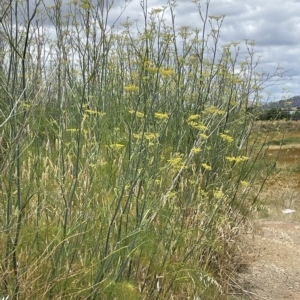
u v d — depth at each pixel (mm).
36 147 3814
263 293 4617
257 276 4973
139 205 3607
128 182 3340
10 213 2812
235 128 6062
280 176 10008
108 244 3205
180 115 5016
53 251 2727
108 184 3551
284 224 7117
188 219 3967
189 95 5402
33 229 2879
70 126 4406
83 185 3309
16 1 2910
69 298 2850
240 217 5434
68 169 3518
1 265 2682
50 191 3238
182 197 4098
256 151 6367
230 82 5875
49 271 2846
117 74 5660
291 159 10766
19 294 2652
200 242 3973
